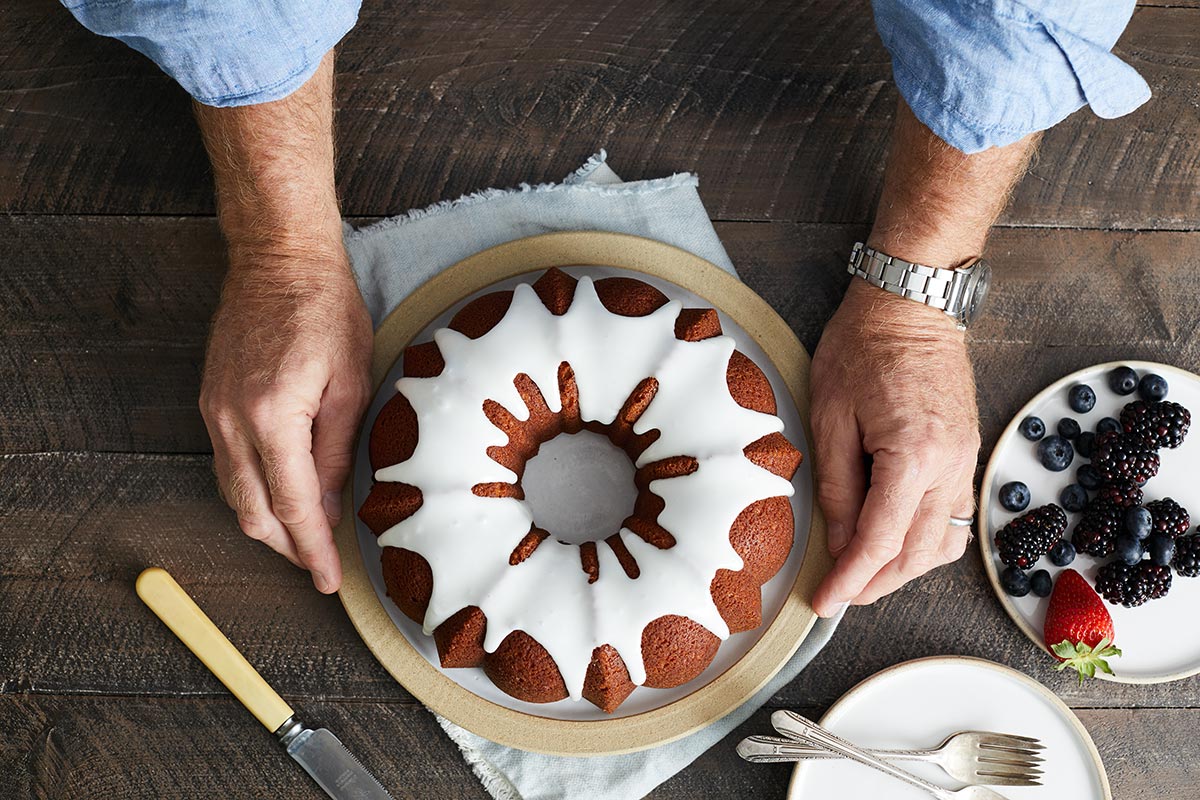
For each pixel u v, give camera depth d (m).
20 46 1.08
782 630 1.01
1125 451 1.04
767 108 1.09
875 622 1.06
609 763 1.04
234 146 0.97
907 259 1.01
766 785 1.05
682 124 1.09
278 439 0.96
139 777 1.05
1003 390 1.08
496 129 1.08
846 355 1.02
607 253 1.04
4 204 1.07
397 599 1.00
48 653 1.05
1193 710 1.06
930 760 1.02
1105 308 1.09
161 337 1.07
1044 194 1.09
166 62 0.91
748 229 1.08
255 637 1.05
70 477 1.06
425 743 1.05
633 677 0.98
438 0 1.09
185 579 1.06
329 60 1.00
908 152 1.00
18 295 1.07
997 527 1.06
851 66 1.09
